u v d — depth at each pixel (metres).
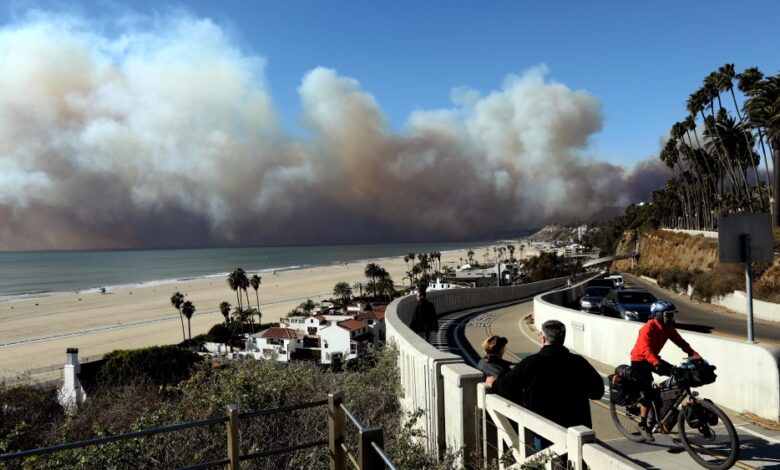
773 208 48.00
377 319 91.12
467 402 5.72
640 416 5.97
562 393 4.75
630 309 17.11
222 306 101.81
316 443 4.16
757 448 5.82
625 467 3.49
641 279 68.06
